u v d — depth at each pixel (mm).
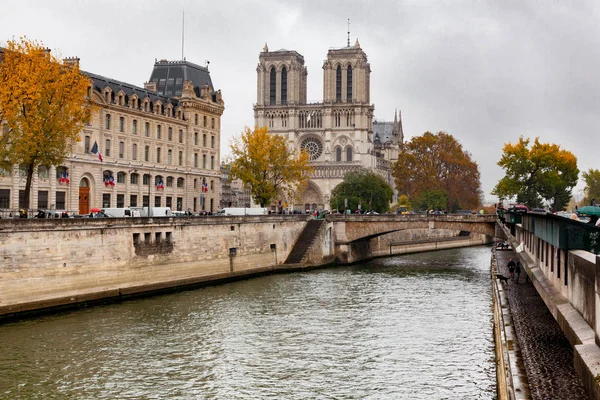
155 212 100062
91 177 107875
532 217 56062
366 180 181750
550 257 44094
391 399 41438
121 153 113938
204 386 44094
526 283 67688
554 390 28578
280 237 111438
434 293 82750
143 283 80312
